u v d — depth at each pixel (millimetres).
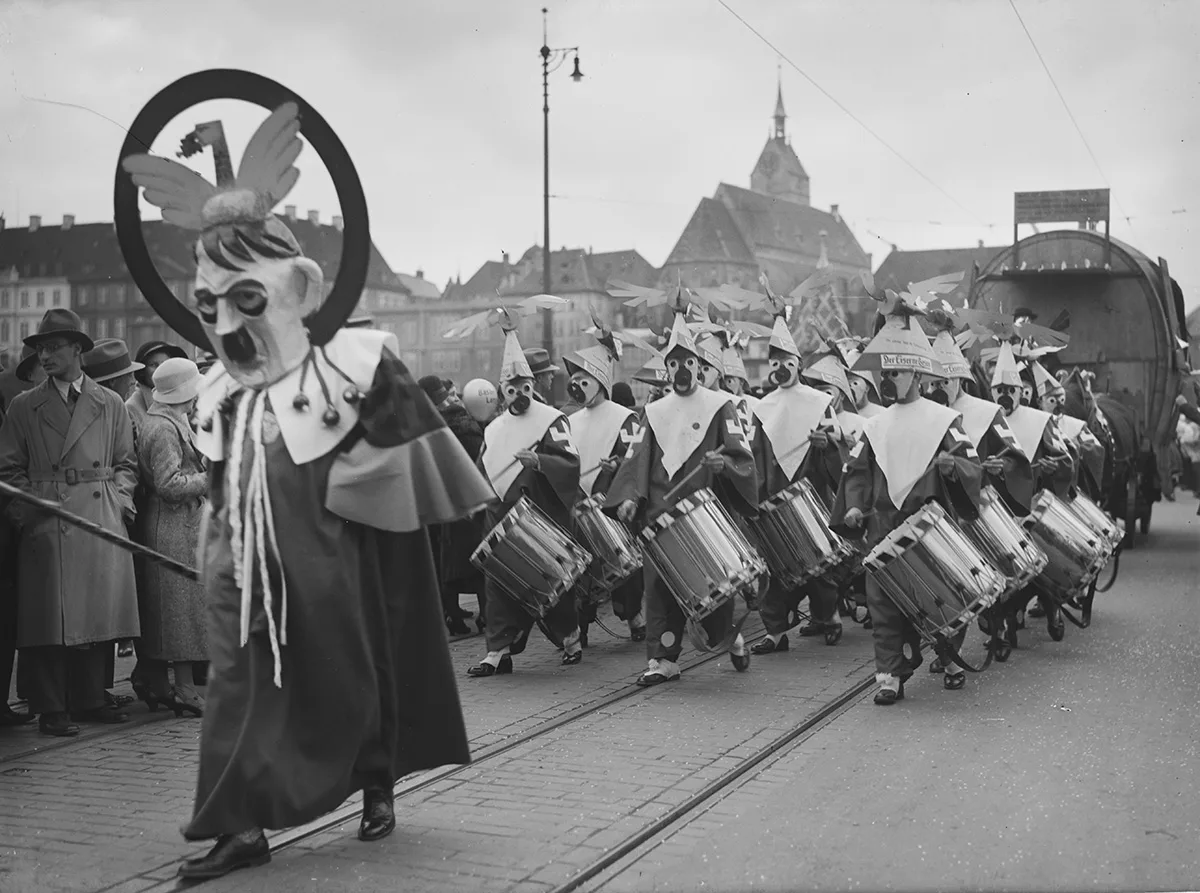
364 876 5297
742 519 10898
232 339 5527
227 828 5199
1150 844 5727
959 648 10070
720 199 107250
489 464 10664
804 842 5773
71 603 8031
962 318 11945
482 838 5785
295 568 5445
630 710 8648
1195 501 32125
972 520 9477
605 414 12289
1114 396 19938
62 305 25859
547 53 24266
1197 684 9336
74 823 6094
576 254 53938
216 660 5441
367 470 5516
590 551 11242
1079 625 11461
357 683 5523
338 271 5574
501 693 9336
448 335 10961
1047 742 7637
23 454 8133
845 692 9234
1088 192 21047
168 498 8430
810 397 11992
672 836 5871
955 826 6000
